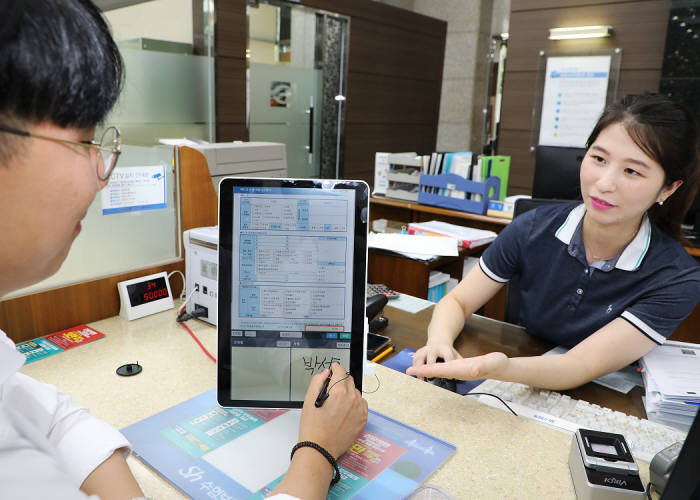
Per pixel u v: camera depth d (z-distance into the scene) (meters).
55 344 1.17
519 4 4.71
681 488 0.59
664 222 1.33
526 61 4.77
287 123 4.77
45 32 0.39
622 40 4.32
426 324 1.48
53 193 0.43
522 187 4.97
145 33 3.67
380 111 5.61
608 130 1.17
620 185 1.16
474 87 6.47
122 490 0.67
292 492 0.65
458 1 6.38
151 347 1.18
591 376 1.14
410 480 0.77
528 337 1.45
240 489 0.74
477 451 0.86
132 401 0.96
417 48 5.93
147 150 1.40
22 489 0.42
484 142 6.88
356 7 5.03
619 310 1.28
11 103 0.39
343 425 0.75
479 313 2.65
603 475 0.73
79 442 0.69
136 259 1.41
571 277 1.37
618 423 0.98
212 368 1.09
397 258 2.27
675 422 1.03
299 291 0.93
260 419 0.92
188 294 1.33
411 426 0.92
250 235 0.92
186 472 0.77
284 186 0.91
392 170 3.49
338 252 0.92
